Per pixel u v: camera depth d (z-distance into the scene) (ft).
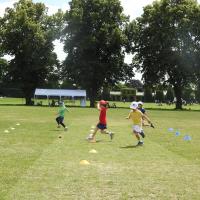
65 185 34.58
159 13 271.90
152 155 52.65
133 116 63.46
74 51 276.62
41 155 50.19
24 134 76.33
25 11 278.87
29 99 284.00
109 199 30.60
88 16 274.98
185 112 214.69
